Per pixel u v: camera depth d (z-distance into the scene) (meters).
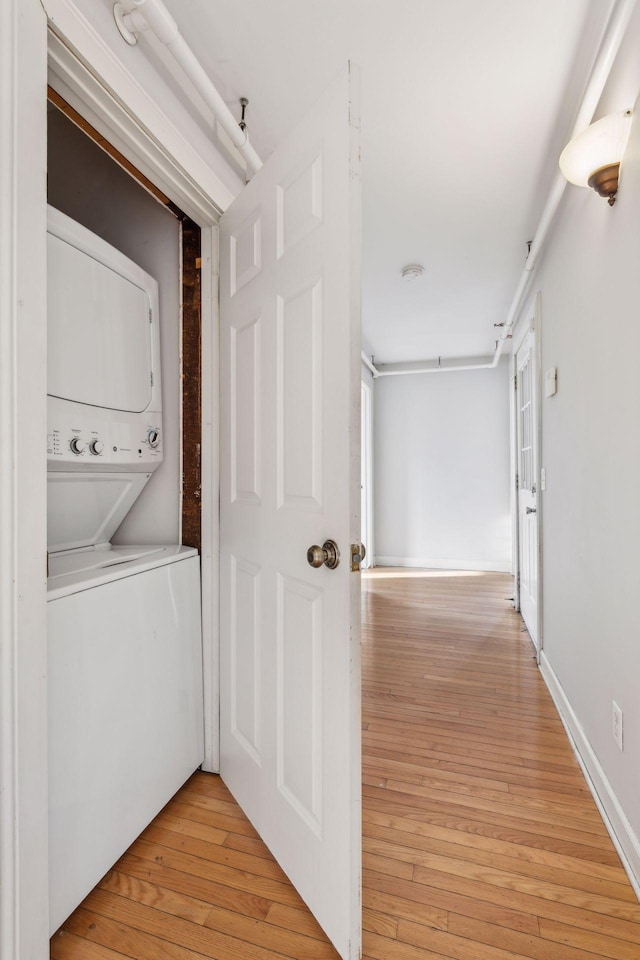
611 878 1.21
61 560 1.40
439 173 2.09
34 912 0.92
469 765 1.70
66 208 1.88
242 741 1.46
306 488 1.13
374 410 5.70
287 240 1.19
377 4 1.29
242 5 1.29
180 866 1.26
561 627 2.13
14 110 0.86
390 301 3.58
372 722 2.00
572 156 1.37
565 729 1.95
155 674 1.40
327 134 1.02
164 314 1.75
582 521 1.78
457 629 3.22
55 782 1.04
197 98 1.49
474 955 1.02
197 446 1.69
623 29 1.24
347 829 0.98
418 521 5.59
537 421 2.69
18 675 0.88
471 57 1.48
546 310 2.48
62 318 1.27
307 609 1.13
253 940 1.06
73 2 1.01
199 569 1.65
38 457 0.92
